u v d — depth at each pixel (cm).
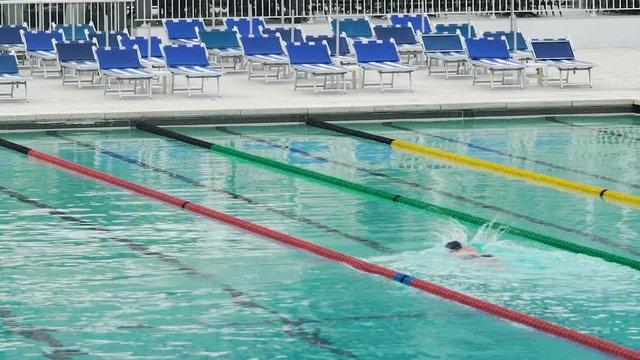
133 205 1500
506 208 1488
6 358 959
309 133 2045
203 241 1325
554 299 1112
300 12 3256
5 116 2011
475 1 3303
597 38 3334
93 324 1045
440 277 1180
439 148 1884
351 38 2900
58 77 2603
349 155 1841
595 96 2281
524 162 1772
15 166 1742
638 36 3353
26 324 1043
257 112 2106
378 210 1478
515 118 2198
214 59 2927
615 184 1619
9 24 2969
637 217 1441
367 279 1180
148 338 1010
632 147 1894
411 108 2159
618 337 1016
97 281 1170
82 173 1698
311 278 1184
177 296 1123
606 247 1298
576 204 1512
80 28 2839
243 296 1127
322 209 1480
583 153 1844
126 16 3086
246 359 962
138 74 2256
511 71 2720
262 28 2830
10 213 1445
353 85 2425
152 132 2045
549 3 3347
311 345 995
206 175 1684
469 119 2186
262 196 1550
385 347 992
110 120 2059
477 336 1020
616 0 3356
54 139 1958
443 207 1490
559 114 2219
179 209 1483
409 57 2875
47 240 1323
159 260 1245
